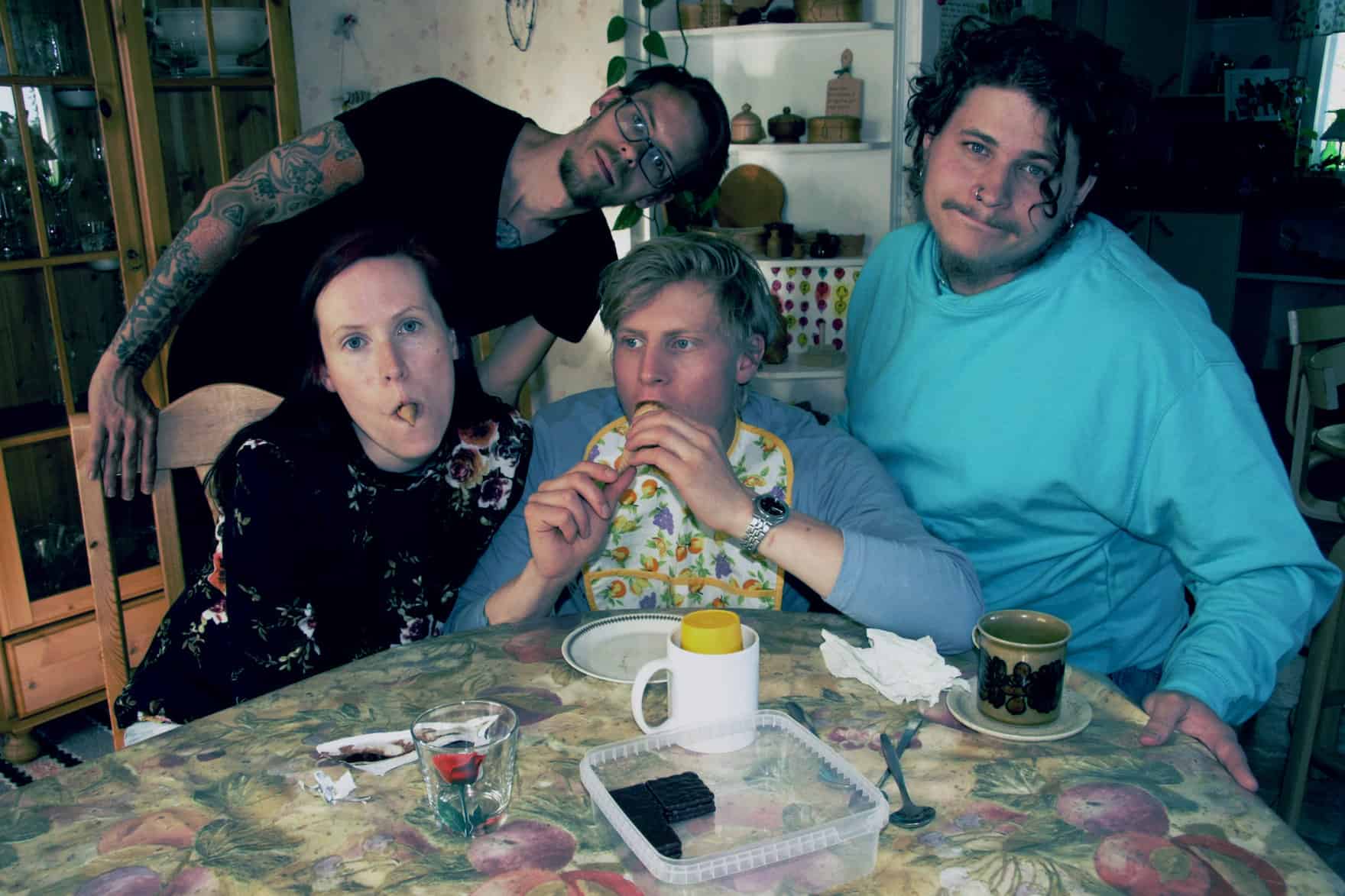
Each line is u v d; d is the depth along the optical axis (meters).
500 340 1.93
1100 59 1.17
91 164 2.59
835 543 1.16
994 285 1.32
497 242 1.92
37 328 2.56
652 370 1.30
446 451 1.38
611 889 0.76
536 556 1.24
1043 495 1.30
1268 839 0.81
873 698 1.05
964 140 1.20
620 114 1.77
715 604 1.42
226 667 1.33
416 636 1.40
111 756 0.97
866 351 1.55
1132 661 1.42
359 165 1.84
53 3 2.46
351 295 1.22
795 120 3.37
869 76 3.36
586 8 3.29
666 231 3.40
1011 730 0.97
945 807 0.86
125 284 2.65
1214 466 1.21
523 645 1.18
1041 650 0.95
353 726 1.01
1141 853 0.79
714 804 0.82
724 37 3.43
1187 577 1.29
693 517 1.40
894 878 0.77
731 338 1.32
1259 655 1.12
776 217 3.54
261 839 0.84
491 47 3.48
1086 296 1.26
